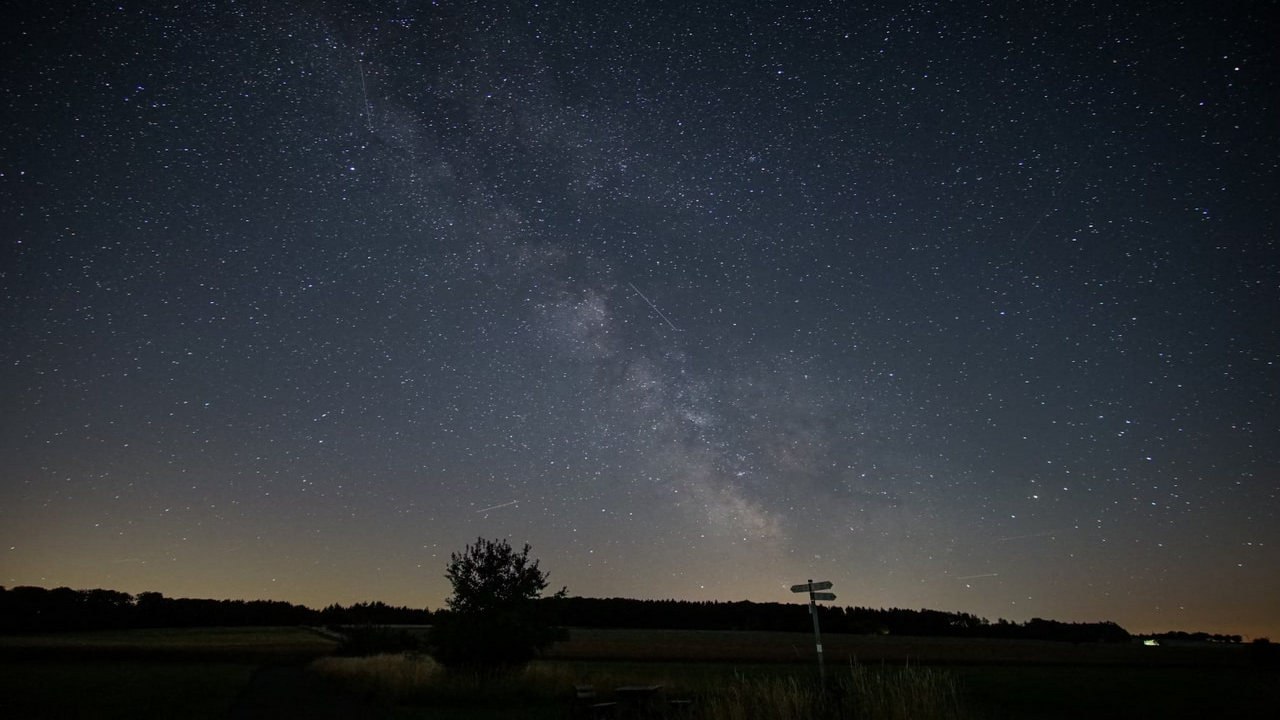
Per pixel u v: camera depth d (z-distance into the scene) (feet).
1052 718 60.34
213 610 270.87
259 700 63.67
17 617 227.20
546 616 76.59
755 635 257.14
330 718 51.13
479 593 74.90
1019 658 182.91
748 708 36.91
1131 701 75.66
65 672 102.53
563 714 52.90
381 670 81.82
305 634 233.76
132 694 69.26
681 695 49.03
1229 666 155.43
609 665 138.00
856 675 36.91
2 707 57.57
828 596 37.68
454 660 73.10
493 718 50.98
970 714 35.47
